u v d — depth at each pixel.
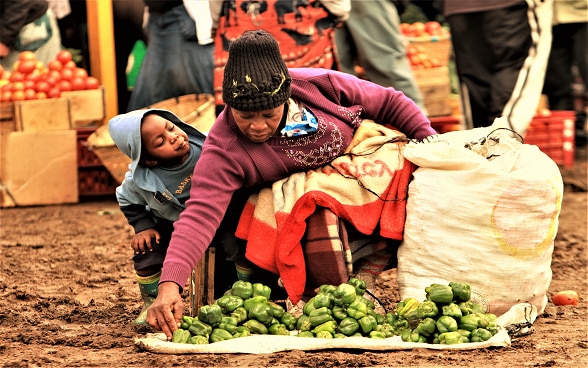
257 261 5.38
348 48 11.12
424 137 5.77
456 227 5.39
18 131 11.70
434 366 4.70
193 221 5.16
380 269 5.76
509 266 5.36
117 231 10.02
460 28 11.29
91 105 11.85
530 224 5.33
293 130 5.37
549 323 5.97
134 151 5.43
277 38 10.03
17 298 6.90
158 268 5.81
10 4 12.25
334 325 5.19
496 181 5.31
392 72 10.93
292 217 5.35
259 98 5.00
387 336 5.19
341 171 5.52
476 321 5.18
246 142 5.33
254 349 4.95
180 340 5.09
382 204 5.54
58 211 11.41
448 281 5.41
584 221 10.47
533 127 13.63
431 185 5.45
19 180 11.76
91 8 12.29
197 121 10.31
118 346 5.35
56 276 7.81
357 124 5.69
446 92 11.98
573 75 16.39
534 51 11.14
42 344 5.41
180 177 5.58
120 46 13.20
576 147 15.73
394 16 10.89
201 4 10.71
